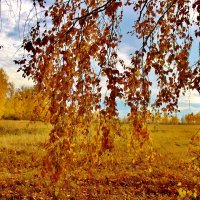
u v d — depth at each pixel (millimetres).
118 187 12969
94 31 5664
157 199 11531
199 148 21656
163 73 6078
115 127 5371
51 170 5094
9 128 37812
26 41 4891
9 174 14609
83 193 11758
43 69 4980
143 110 5832
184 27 6609
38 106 5324
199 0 4781
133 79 5625
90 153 5574
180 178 14438
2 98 52875
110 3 4980
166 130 43844
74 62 5133
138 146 6621
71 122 5133
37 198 10961
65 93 4969
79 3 5352
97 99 5262
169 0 6492
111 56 5164
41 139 27562
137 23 6449
